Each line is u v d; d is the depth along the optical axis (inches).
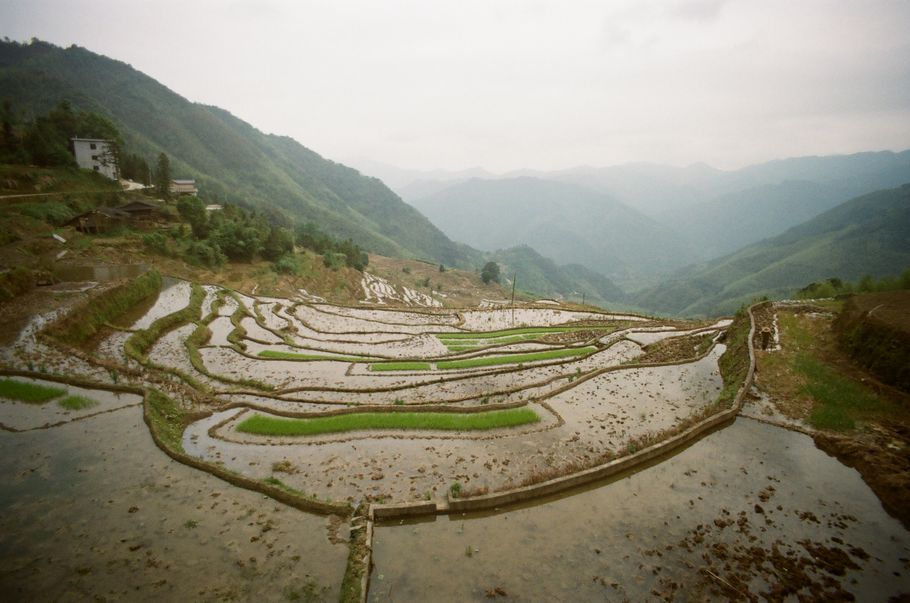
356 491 655.8
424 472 706.8
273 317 2025.1
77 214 2527.1
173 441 773.3
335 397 1059.9
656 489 671.1
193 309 1834.4
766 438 820.0
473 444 800.9
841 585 496.1
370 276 4756.4
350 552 529.7
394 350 1594.5
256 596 466.3
